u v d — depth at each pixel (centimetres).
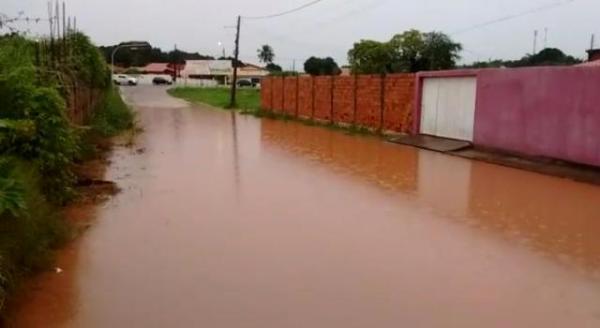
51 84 838
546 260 563
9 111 656
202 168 1081
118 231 636
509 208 785
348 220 703
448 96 1525
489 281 504
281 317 423
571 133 1110
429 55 3319
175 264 531
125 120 1991
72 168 905
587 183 985
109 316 420
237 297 458
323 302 451
